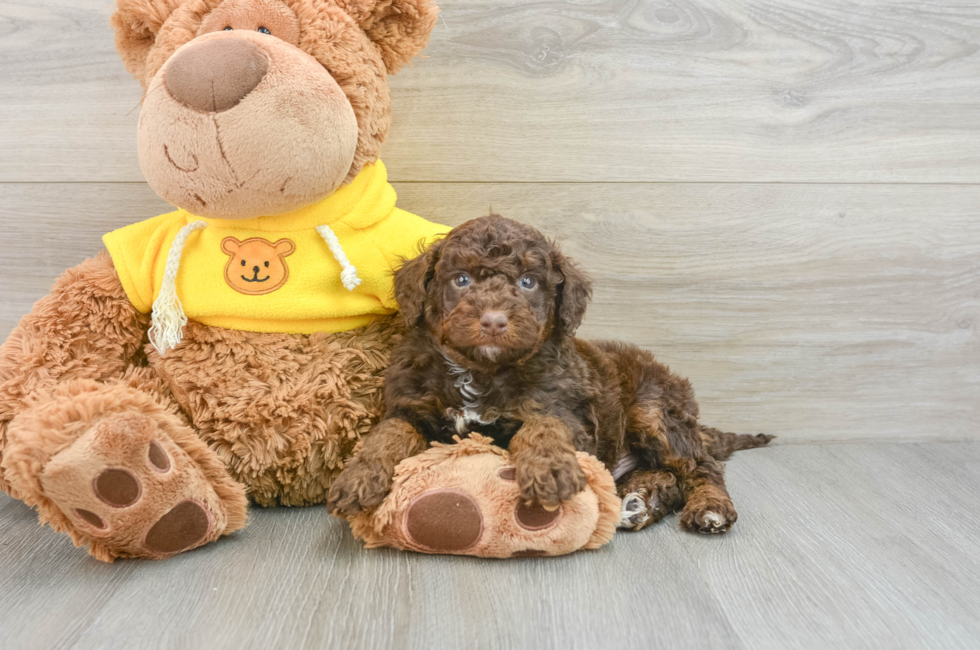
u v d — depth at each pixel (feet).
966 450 2.98
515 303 2.19
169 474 2.08
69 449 1.99
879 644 1.90
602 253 2.87
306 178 2.19
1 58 2.68
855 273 2.93
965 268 2.95
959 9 2.82
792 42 2.80
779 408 3.00
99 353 2.37
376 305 2.48
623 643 1.87
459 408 2.32
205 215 2.25
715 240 2.88
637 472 2.55
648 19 2.75
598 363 2.56
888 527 2.39
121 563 2.13
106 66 2.69
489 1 2.71
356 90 2.29
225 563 2.13
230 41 2.13
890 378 3.01
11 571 2.09
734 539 2.32
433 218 2.82
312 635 1.87
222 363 2.35
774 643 1.89
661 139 2.82
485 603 1.98
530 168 2.81
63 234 2.77
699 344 2.94
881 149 2.87
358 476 2.14
